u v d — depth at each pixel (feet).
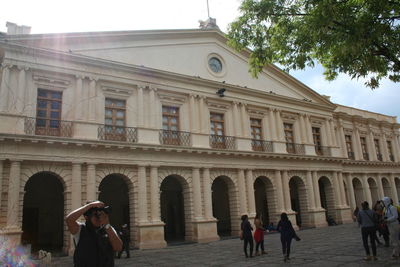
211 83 72.38
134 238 56.65
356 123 111.14
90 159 53.72
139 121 61.36
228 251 46.70
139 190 57.67
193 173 64.90
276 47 34.60
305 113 90.58
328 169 90.22
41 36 53.62
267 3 33.04
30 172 49.14
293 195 95.30
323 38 29.91
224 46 79.20
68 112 54.95
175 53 70.33
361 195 105.29
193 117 68.39
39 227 64.69
